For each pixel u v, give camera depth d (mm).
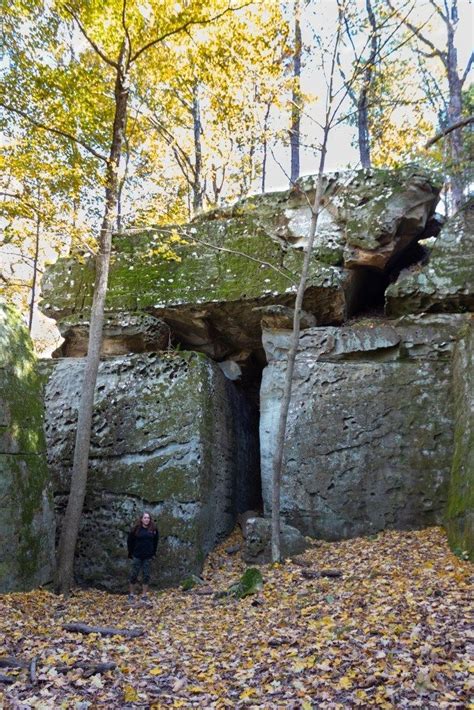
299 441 11125
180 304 12328
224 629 6473
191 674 5055
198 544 10000
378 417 10906
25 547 8289
